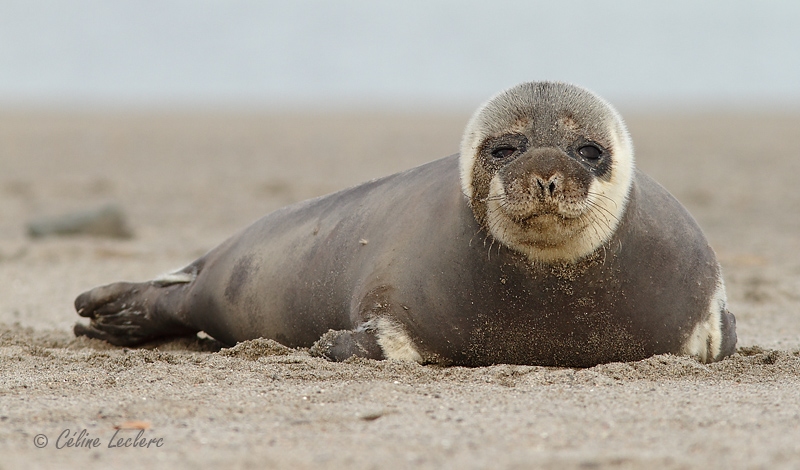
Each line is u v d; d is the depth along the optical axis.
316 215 31.64
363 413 21.17
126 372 25.83
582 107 24.95
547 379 24.36
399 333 26.77
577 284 25.31
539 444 18.70
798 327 37.88
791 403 21.88
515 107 25.11
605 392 23.03
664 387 23.73
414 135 177.38
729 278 49.84
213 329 33.91
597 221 24.09
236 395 23.03
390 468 17.38
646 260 25.98
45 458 18.42
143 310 35.16
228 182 106.38
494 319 26.05
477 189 25.28
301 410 21.67
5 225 76.12
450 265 26.31
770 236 69.62
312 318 30.14
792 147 147.12
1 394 23.67
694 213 83.19
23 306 43.16
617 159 24.84
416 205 28.17
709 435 19.16
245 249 33.03
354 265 28.80
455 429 19.81
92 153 143.00
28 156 136.25
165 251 60.53
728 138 165.38
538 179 23.11
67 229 67.31
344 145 156.38
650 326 26.12
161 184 105.12
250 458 18.09
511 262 25.33
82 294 35.75
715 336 27.06
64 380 25.02
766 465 17.25
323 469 17.45
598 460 17.45
